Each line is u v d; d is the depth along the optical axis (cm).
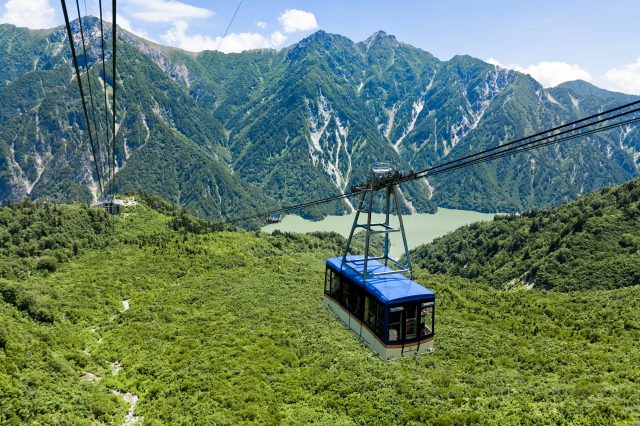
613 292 12319
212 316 11212
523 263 19562
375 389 7019
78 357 8312
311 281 14725
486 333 10006
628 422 5153
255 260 18212
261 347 9062
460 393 6756
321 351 8825
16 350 7556
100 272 14588
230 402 6631
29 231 16375
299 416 6269
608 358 7994
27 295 10194
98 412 6538
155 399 7012
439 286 13938
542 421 5584
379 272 3825
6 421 5759
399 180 3572
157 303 12400
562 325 10444
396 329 3350
